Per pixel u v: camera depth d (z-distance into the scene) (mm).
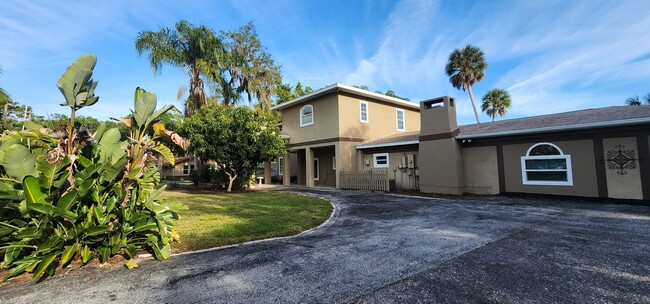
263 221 7383
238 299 3186
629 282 3441
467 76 31500
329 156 19641
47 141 4762
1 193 3740
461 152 12555
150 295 3320
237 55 23047
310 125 18094
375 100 18344
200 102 19047
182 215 8258
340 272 3904
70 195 3986
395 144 14555
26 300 3232
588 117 10188
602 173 9367
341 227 6703
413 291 3301
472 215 7758
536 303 2998
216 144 14109
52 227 4105
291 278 3736
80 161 4395
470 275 3730
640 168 8734
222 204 10461
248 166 15484
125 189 4852
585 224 6359
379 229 6398
